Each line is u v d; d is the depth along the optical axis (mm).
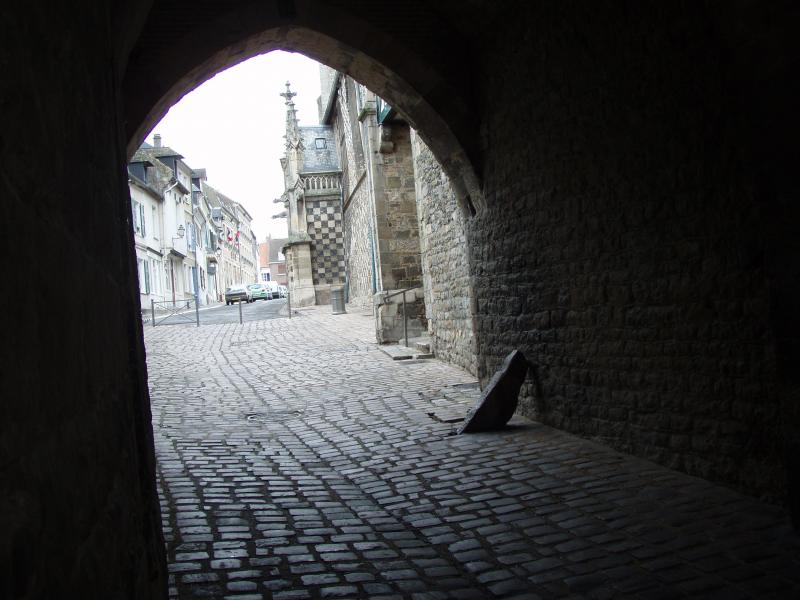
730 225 4742
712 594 3271
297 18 7871
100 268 1870
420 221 13234
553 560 3781
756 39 4016
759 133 4098
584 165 6352
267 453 6504
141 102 7363
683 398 5258
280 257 131500
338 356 13711
